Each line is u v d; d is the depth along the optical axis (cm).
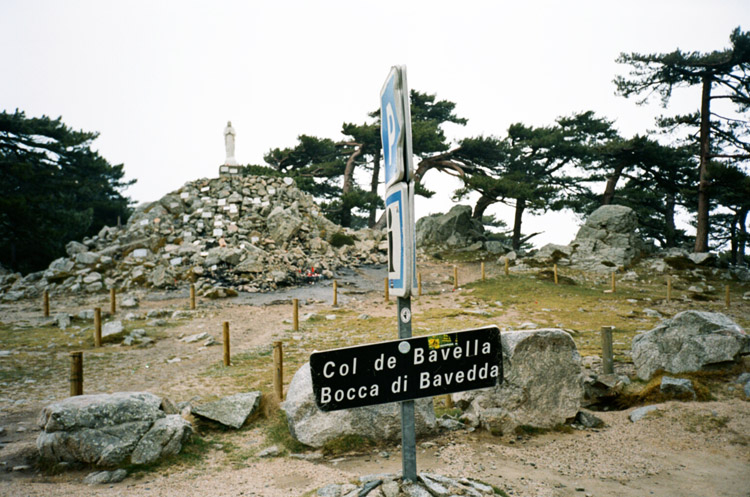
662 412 846
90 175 5100
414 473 406
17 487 582
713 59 3641
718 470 642
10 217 3772
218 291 2642
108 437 671
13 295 2664
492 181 4103
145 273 2912
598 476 620
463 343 361
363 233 4128
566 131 4691
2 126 4109
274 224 3488
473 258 3994
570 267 3541
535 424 807
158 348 1673
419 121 4659
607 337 1143
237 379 1235
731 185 3456
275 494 549
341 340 1727
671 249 3947
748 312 2331
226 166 3900
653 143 4016
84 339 1792
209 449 733
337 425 739
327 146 5259
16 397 1083
